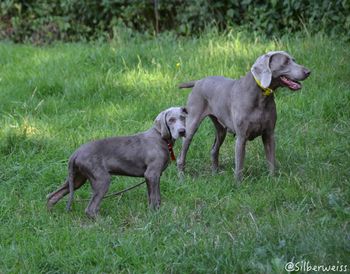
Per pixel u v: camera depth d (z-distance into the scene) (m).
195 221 7.59
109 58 12.98
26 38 16.17
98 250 6.93
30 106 11.20
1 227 7.68
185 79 11.79
